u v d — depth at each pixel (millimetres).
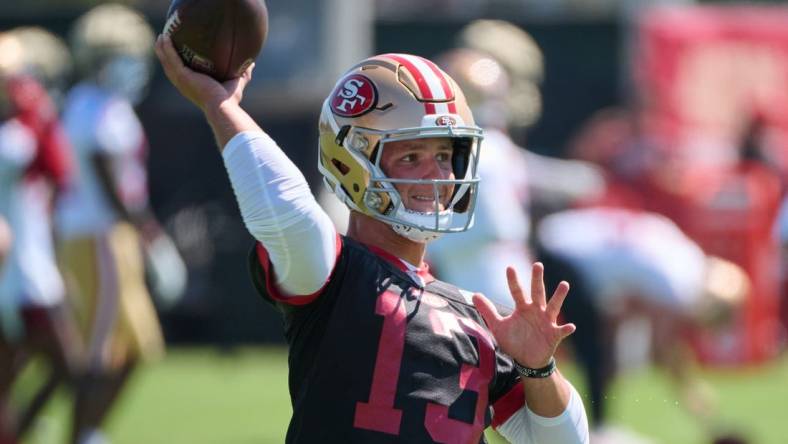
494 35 22484
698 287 26969
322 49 39875
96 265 23172
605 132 34594
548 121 40531
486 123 20938
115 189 23109
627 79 40750
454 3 40562
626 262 25766
